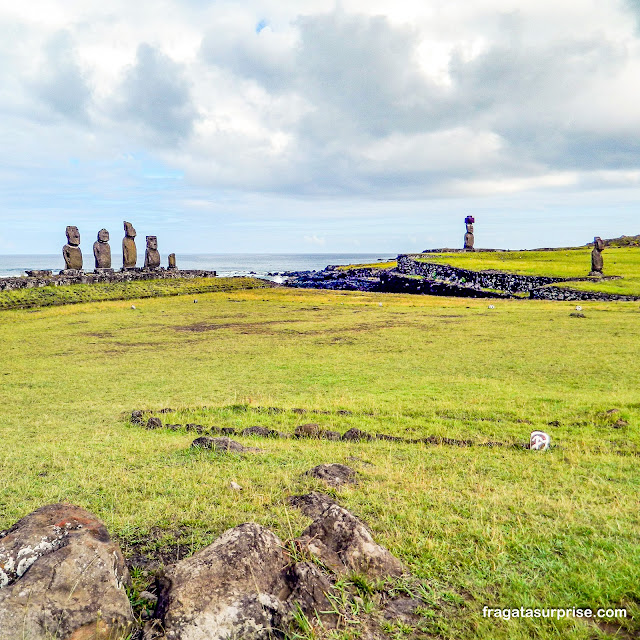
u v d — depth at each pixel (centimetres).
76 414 1425
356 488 713
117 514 627
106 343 2805
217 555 397
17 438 1153
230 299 5075
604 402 1356
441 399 1496
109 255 5628
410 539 537
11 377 1986
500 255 8281
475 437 1105
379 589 434
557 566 471
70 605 348
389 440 1084
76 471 832
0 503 686
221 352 2512
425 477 779
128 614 367
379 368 2047
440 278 6494
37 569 365
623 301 4131
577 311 3484
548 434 1080
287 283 9206
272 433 1143
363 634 376
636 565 463
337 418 1295
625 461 889
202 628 342
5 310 3878
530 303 4338
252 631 346
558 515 610
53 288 4478
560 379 1738
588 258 7288
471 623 393
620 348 2200
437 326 3119
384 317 3681
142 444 1031
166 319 3753
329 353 2412
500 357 2147
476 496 682
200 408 1436
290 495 680
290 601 383
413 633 384
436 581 453
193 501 654
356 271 9112
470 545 524
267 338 2916
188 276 6481
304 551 451
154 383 1877
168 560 505
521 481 778
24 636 325
